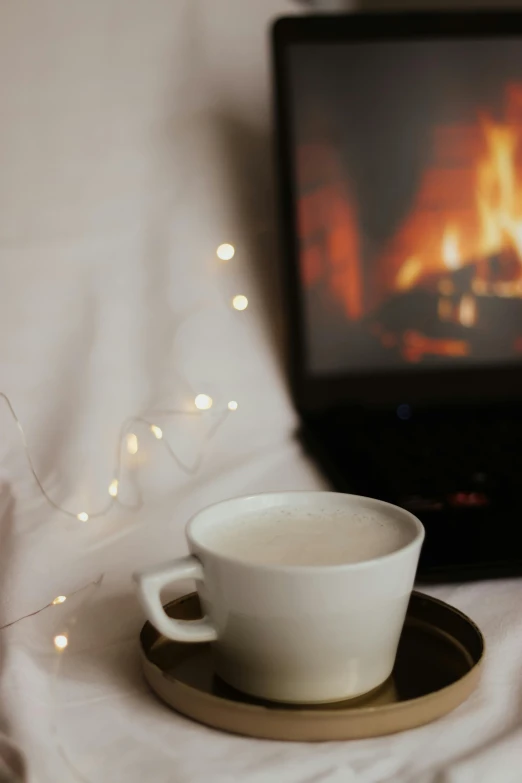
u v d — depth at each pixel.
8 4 0.81
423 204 0.84
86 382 0.77
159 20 0.84
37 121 0.80
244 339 0.81
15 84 0.80
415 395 0.83
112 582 0.66
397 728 0.54
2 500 0.72
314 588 0.53
